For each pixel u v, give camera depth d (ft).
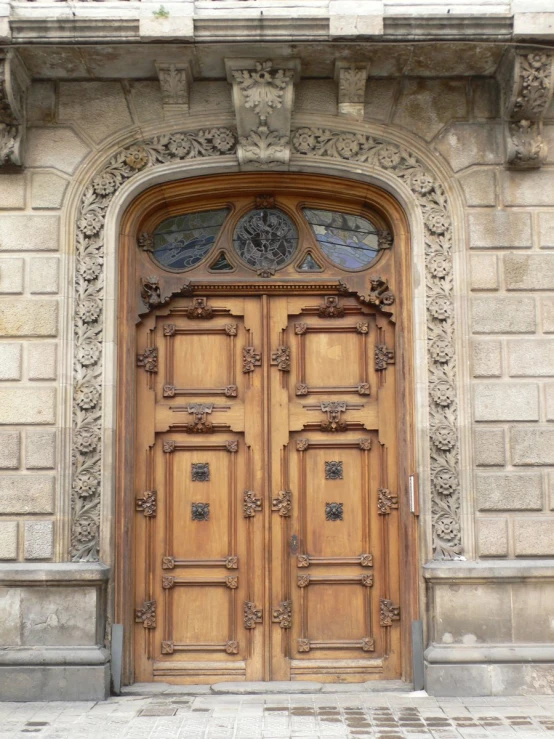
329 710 19.98
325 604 22.93
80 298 22.47
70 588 21.26
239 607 22.86
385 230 24.07
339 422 23.36
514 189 22.90
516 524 21.86
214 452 23.39
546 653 21.11
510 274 22.59
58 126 22.95
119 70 22.59
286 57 21.91
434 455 22.13
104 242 22.67
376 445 23.47
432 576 21.38
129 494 22.67
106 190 22.84
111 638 21.71
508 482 21.94
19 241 22.48
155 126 23.04
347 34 20.84
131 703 20.63
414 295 22.77
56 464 21.76
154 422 23.31
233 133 23.12
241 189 23.91
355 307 23.89
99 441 22.02
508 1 21.15
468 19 20.90
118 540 22.20
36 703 20.54
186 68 22.22
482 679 21.07
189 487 23.22
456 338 22.44
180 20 20.81
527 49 21.35
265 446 23.21
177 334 23.77
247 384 23.54
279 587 22.82
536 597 21.53
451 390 22.31
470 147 23.03
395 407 23.44
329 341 23.88
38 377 22.00
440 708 20.01
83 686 20.85
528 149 22.50
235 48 21.44
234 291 23.80
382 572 22.97
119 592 22.00
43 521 21.61
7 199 22.65
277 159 22.86
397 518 23.07
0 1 20.97
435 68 22.68
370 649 22.68
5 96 21.57
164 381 23.57
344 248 24.22
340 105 22.89
